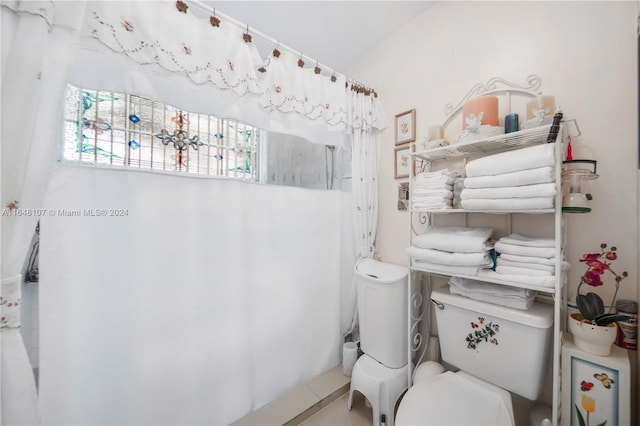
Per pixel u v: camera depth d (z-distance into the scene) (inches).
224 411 46.3
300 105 54.7
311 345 61.1
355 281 67.7
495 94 47.4
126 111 37.5
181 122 42.9
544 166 32.7
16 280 27.1
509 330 37.6
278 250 55.4
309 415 52.1
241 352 48.5
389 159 68.3
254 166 52.3
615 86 35.5
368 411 54.1
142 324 38.4
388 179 68.6
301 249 59.2
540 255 34.3
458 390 39.9
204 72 40.4
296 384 57.8
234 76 43.5
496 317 38.7
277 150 55.4
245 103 46.2
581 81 38.3
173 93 40.1
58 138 31.9
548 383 40.3
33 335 31.3
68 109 32.9
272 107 50.7
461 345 43.6
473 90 50.5
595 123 37.1
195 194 43.7
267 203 53.6
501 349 38.5
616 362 29.1
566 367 32.9
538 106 38.1
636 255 34.0
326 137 62.9
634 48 34.2
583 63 38.1
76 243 33.3
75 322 33.4
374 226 69.4
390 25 63.6
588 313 31.8
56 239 31.8
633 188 34.3
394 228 66.9
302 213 59.4
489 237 43.3
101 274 35.2
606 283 36.2
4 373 26.2
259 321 52.4
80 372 33.9
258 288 52.3
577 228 38.4
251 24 62.4
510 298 37.8
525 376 36.2
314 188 61.6
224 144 47.9
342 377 61.3
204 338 44.3
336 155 65.9
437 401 37.6
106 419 35.7
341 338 68.1
